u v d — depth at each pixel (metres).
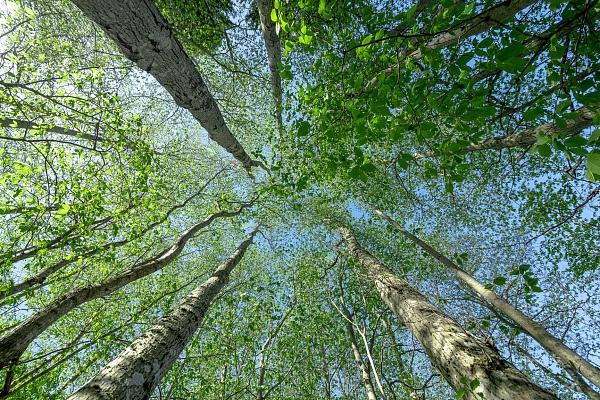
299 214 11.46
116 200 5.28
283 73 2.85
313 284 8.28
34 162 5.58
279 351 6.02
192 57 9.16
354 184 8.72
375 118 2.55
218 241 11.09
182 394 5.12
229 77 9.91
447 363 3.05
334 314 7.97
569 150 1.54
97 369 6.24
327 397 5.73
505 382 2.42
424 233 9.47
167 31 2.93
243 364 5.67
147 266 4.79
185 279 9.90
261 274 10.71
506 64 1.75
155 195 5.54
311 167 5.64
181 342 3.55
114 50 8.68
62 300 3.36
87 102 4.69
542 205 8.05
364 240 10.70
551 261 8.24
